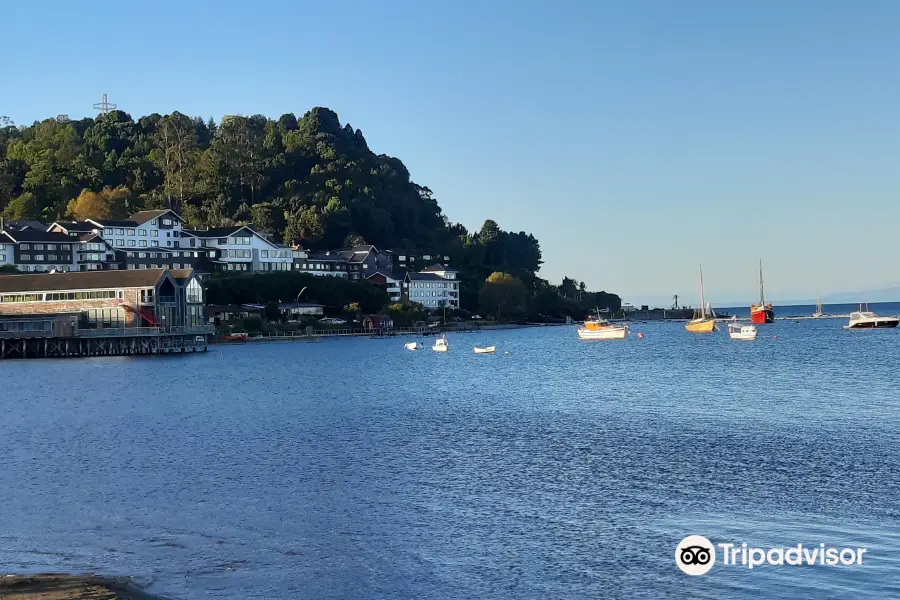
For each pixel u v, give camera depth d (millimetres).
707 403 68812
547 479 41188
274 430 56875
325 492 39125
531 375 100500
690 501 36906
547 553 30844
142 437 54438
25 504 37562
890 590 27406
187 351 145875
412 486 40062
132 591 27141
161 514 35875
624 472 42469
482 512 35750
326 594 27578
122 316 138250
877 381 82938
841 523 33531
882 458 44781
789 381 84875
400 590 27844
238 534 33250
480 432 55375
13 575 28656
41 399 76000
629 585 28047
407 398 76500
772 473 41719
